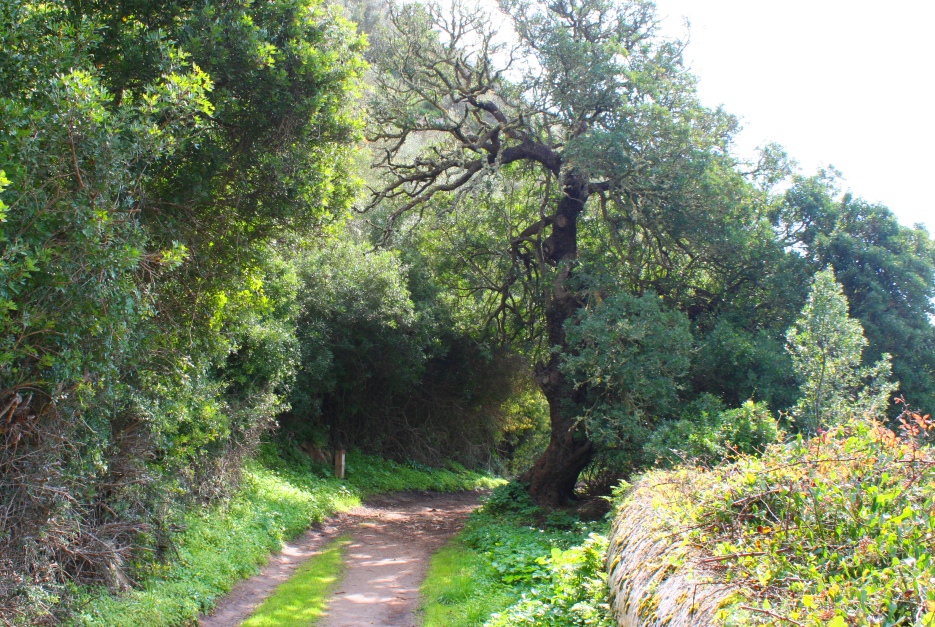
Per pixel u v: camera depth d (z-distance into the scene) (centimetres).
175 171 886
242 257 1005
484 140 1858
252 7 964
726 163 1652
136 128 681
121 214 687
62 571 689
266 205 966
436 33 1802
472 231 2144
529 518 1678
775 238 1708
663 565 468
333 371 2239
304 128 972
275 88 924
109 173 644
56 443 668
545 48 1633
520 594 887
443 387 2823
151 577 843
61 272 587
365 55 1845
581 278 1683
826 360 1075
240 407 1404
